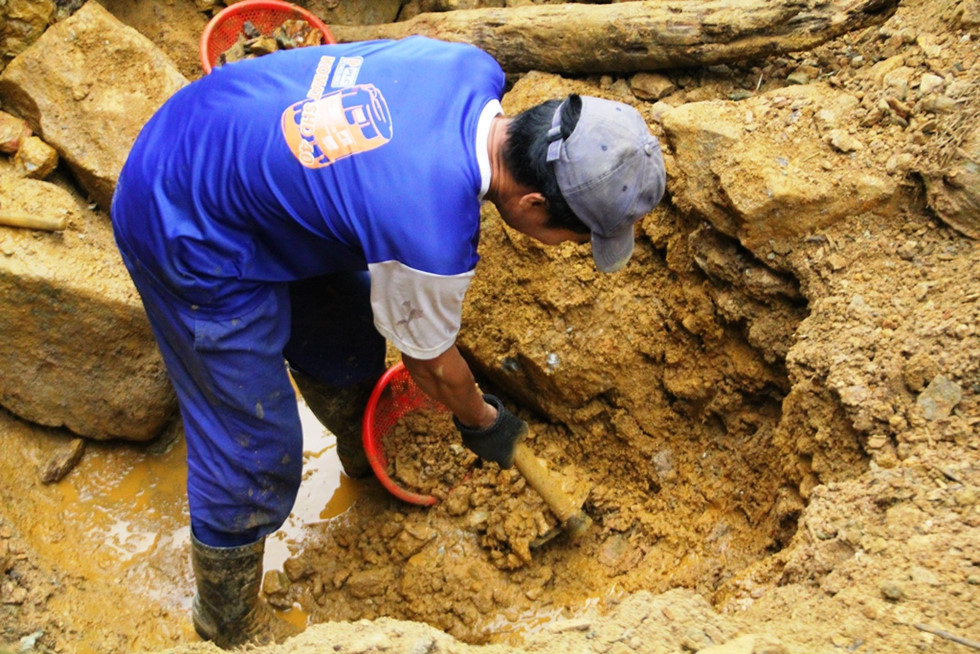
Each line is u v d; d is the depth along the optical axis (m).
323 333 2.76
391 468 3.28
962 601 1.83
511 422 2.56
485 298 3.21
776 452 2.77
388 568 3.11
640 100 3.26
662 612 2.01
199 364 2.26
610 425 3.23
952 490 2.07
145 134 2.14
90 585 2.95
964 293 2.37
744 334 2.90
